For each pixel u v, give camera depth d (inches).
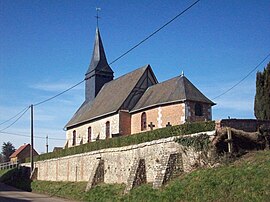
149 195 858.1
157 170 907.4
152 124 1286.9
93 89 1937.7
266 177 642.2
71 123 1913.1
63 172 1498.5
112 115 1545.3
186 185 792.9
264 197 597.3
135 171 993.5
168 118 1322.6
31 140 1790.1
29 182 1683.1
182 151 902.4
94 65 1955.0
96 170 1190.3
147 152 1011.3
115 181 1129.4
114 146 1169.4
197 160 860.6
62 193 1259.8
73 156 1423.5
